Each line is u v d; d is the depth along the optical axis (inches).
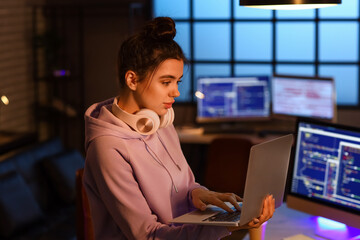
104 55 237.1
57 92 238.1
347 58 224.7
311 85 199.8
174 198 68.9
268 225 100.7
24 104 220.5
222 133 206.8
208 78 217.6
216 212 66.5
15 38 214.4
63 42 228.2
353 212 93.5
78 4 235.6
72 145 239.9
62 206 170.1
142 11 233.0
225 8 230.2
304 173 100.7
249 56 231.8
